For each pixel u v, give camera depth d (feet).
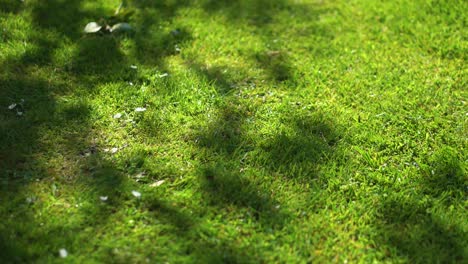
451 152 2.96
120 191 2.58
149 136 3.04
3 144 2.85
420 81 3.71
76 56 3.79
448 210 2.58
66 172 2.70
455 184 2.74
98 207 2.48
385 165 2.89
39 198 2.51
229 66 3.88
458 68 3.89
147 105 3.32
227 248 2.31
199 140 3.01
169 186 2.66
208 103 3.37
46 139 2.93
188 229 2.40
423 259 2.29
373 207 2.59
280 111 3.34
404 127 3.20
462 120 3.26
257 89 3.59
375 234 2.43
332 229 2.45
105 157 2.84
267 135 3.09
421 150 3.01
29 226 2.33
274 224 2.46
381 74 3.81
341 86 3.65
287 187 2.69
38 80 3.47
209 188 2.65
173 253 2.27
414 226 2.47
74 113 3.16
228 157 2.89
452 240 2.39
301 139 3.05
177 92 3.43
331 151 2.97
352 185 2.72
